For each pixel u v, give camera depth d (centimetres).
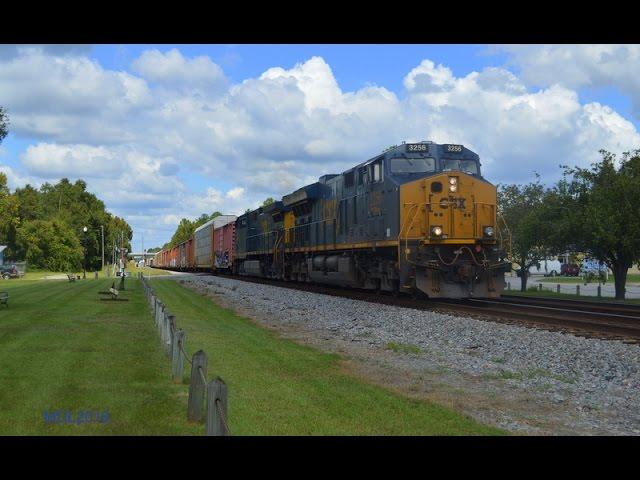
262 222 5253
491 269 2441
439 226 2425
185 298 3344
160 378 1122
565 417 948
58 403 930
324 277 3531
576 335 1623
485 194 2495
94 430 817
